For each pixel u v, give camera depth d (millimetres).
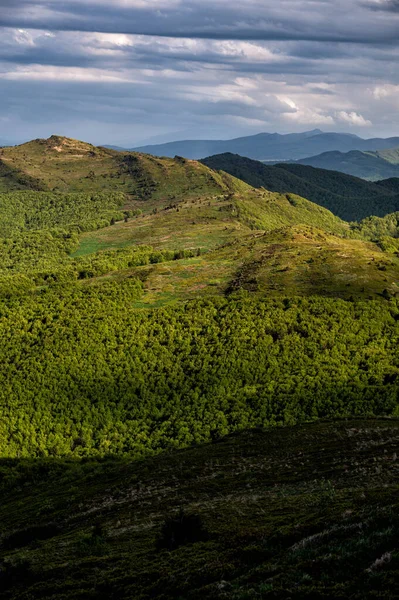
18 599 27594
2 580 30531
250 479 47625
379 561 19609
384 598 17281
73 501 53656
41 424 98688
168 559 28344
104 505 49031
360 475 42156
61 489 62844
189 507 41406
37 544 40125
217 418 91000
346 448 52469
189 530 31625
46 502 57125
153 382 108938
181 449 67875
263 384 101125
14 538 43656
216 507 39031
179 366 112500
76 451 89688
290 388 96500
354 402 87812
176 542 30984
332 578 19875
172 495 46938
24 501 62562
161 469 57500
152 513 42250
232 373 106500
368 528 23969
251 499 40000
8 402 106438
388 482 38625
